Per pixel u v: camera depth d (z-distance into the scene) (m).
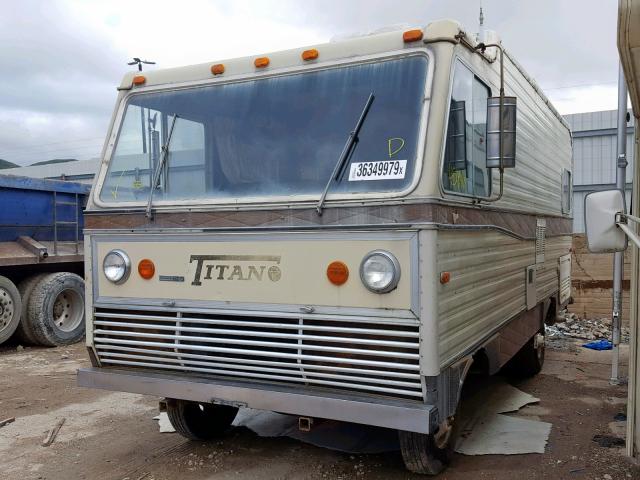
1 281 8.39
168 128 4.21
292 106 3.87
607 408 5.68
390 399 3.31
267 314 3.61
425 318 3.20
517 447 4.60
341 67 3.79
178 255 3.90
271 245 3.61
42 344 8.99
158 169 4.16
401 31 3.64
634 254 3.85
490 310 4.37
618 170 6.63
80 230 9.91
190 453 4.55
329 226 3.44
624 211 3.29
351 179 3.52
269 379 3.64
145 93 4.37
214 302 3.79
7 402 6.09
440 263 3.31
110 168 4.33
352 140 3.59
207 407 4.71
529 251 5.79
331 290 3.45
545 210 6.65
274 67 3.99
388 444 4.62
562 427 5.13
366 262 3.33
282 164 3.78
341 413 3.32
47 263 9.09
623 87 6.54
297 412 3.44
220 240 3.77
